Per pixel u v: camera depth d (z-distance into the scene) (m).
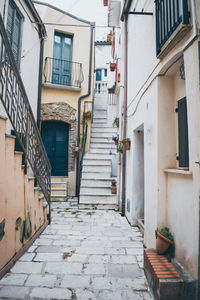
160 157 2.63
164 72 2.65
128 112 5.09
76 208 5.77
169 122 2.67
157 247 2.38
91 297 1.99
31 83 6.26
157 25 2.66
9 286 2.13
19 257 2.75
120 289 2.12
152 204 2.82
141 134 4.45
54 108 7.32
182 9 1.91
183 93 2.45
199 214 1.72
